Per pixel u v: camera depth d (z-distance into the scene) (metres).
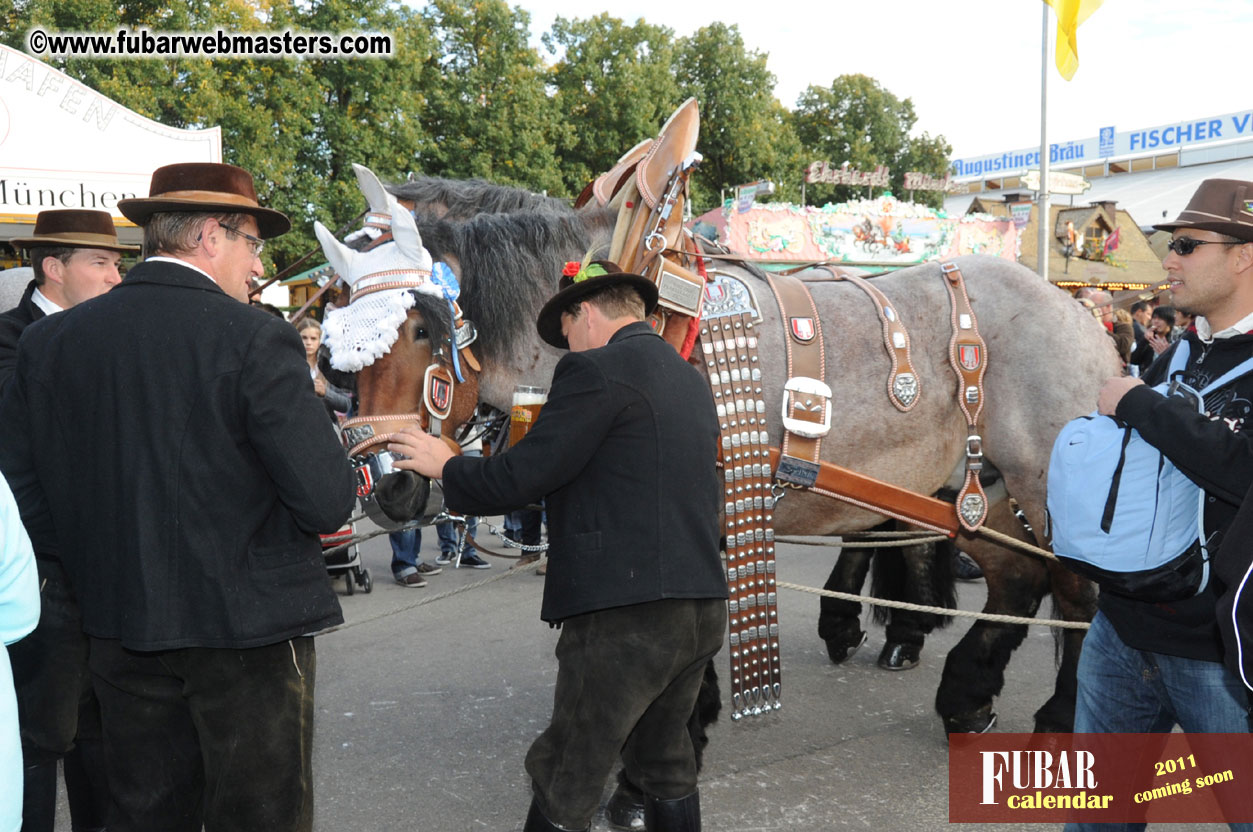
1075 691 3.35
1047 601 5.66
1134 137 52.25
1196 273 2.07
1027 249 29.08
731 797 3.24
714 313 2.99
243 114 18.62
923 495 3.31
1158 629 2.04
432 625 5.34
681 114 3.00
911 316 3.32
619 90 29.05
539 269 3.01
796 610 5.53
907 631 4.49
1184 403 1.93
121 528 1.84
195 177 2.00
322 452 1.88
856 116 43.00
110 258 2.99
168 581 1.82
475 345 3.00
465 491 2.13
